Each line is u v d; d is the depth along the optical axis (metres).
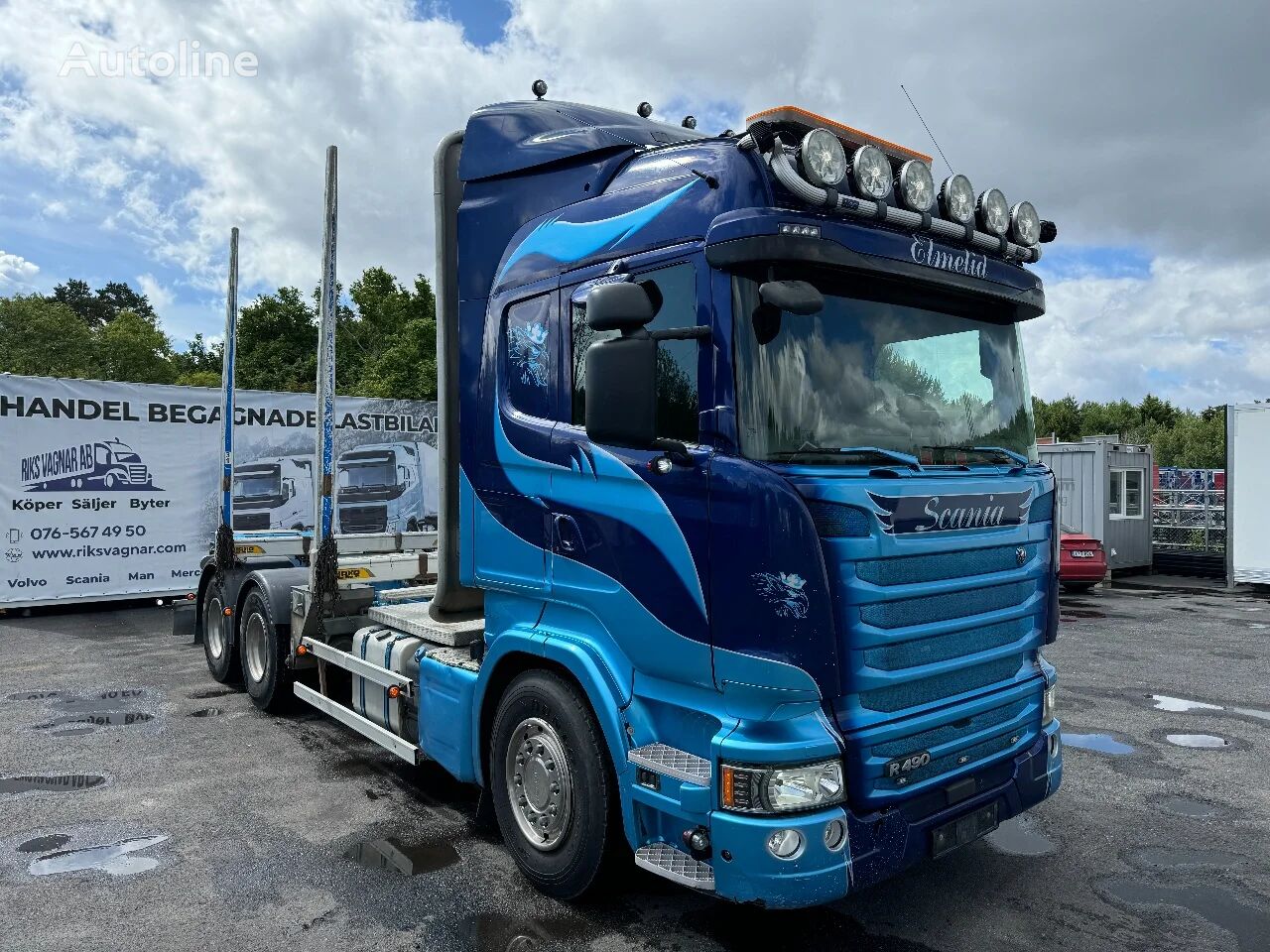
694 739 3.26
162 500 13.44
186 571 13.64
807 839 2.90
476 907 3.84
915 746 3.25
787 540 2.94
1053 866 4.29
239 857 4.38
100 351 54.19
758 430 3.08
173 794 5.25
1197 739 6.46
